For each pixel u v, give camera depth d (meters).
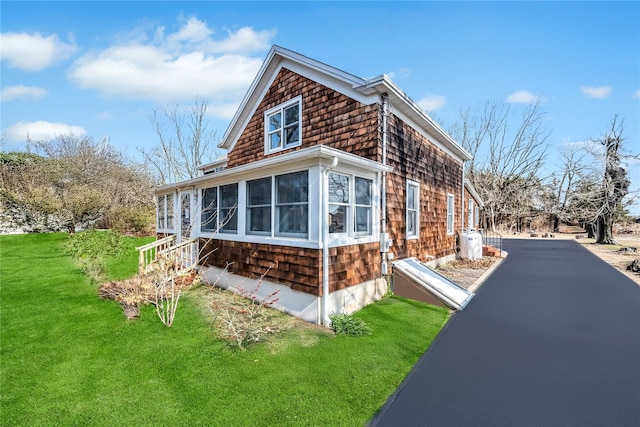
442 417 2.71
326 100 7.35
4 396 3.05
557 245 18.47
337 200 5.38
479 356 3.84
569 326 4.82
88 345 4.11
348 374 3.41
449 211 11.09
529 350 3.99
